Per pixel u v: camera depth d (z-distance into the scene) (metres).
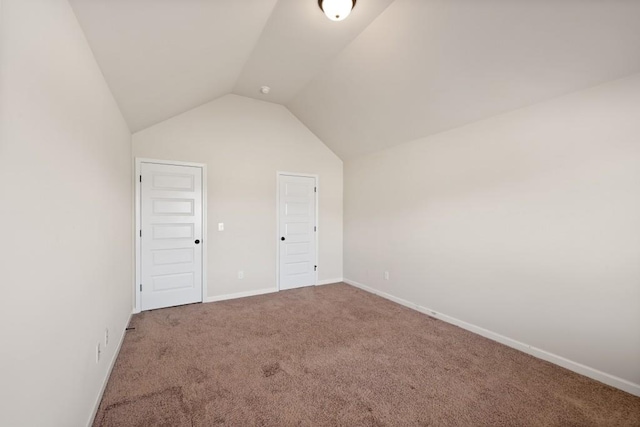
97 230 1.84
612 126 2.03
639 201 1.93
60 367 1.21
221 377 2.13
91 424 1.64
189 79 2.79
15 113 0.87
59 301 1.21
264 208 4.35
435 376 2.16
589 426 1.67
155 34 1.83
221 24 2.06
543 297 2.42
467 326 3.03
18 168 0.89
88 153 1.64
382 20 2.35
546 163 2.39
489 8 1.92
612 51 1.86
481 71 2.39
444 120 3.13
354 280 4.82
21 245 0.91
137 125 3.29
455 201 3.17
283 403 1.85
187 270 3.80
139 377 2.12
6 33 0.82
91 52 1.70
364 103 3.50
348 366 2.30
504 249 2.70
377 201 4.33
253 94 4.06
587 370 2.16
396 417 1.73
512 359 2.41
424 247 3.56
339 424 1.68
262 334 2.89
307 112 4.32
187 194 3.79
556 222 2.33
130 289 3.32
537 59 2.11
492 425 1.68
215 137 3.97
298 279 4.69
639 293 1.93
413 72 2.72
